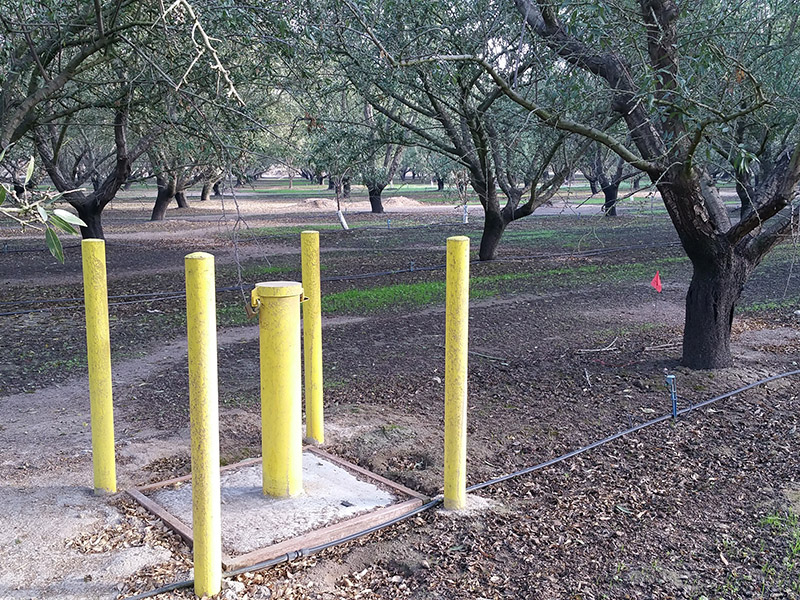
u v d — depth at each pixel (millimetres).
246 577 3441
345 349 8242
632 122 6730
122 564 3510
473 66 10586
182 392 6641
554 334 8914
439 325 9547
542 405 6090
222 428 5602
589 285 12695
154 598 3258
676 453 5031
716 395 6270
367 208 37812
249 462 4805
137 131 9922
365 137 13680
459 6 9242
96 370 4219
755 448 5105
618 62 6445
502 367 7301
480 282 13023
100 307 4180
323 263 16297
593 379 6797
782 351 7852
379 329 9312
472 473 4727
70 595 3256
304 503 4172
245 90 10789
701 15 6977
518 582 3406
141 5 7500
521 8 7289
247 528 3852
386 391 6570
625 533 3889
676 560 3607
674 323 9508
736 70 5660
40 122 9109
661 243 19656
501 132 12992
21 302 11375
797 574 3465
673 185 6422
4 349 8367
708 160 5773
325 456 4926
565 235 22281
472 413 5898
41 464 4883
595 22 5785
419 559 3615
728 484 4516
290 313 4098
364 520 3943
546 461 4934
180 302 11492
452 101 13492
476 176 15078
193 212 35312
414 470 4762
